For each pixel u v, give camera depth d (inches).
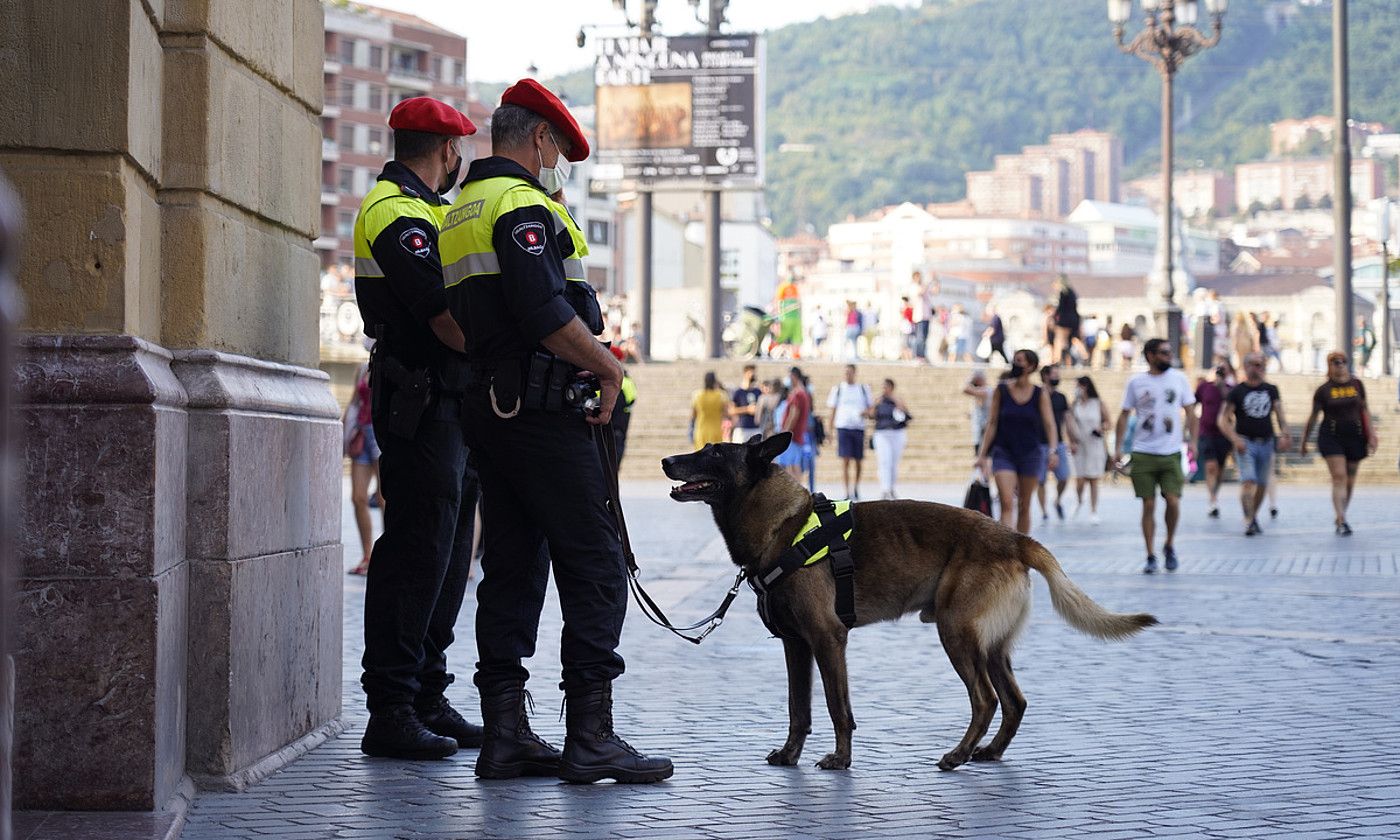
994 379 1381.6
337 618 245.1
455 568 239.8
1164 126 1449.3
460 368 225.0
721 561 557.3
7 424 43.9
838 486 1114.1
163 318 193.6
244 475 195.5
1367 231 5487.2
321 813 183.3
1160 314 1418.6
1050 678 301.7
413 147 231.1
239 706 194.9
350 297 1622.8
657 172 1505.9
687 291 3009.4
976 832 177.9
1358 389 684.7
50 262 173.6
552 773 210.1
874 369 1397.6
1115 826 180.9
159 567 174.7
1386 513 828.6
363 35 4165.8
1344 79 1195.9
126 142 173.8
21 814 169.8
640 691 285.0
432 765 217.0
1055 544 642.2
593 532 205.0
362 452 493.0
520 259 196.2
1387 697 277.3
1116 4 1424.7
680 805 191.8
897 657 332.8
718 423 953.5
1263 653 335.0
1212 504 795.4
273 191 222.5
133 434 171.5
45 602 170.9
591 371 202.4
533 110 207.9
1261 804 192.5
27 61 173.3
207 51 193.8
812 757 225.8
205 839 169.2
